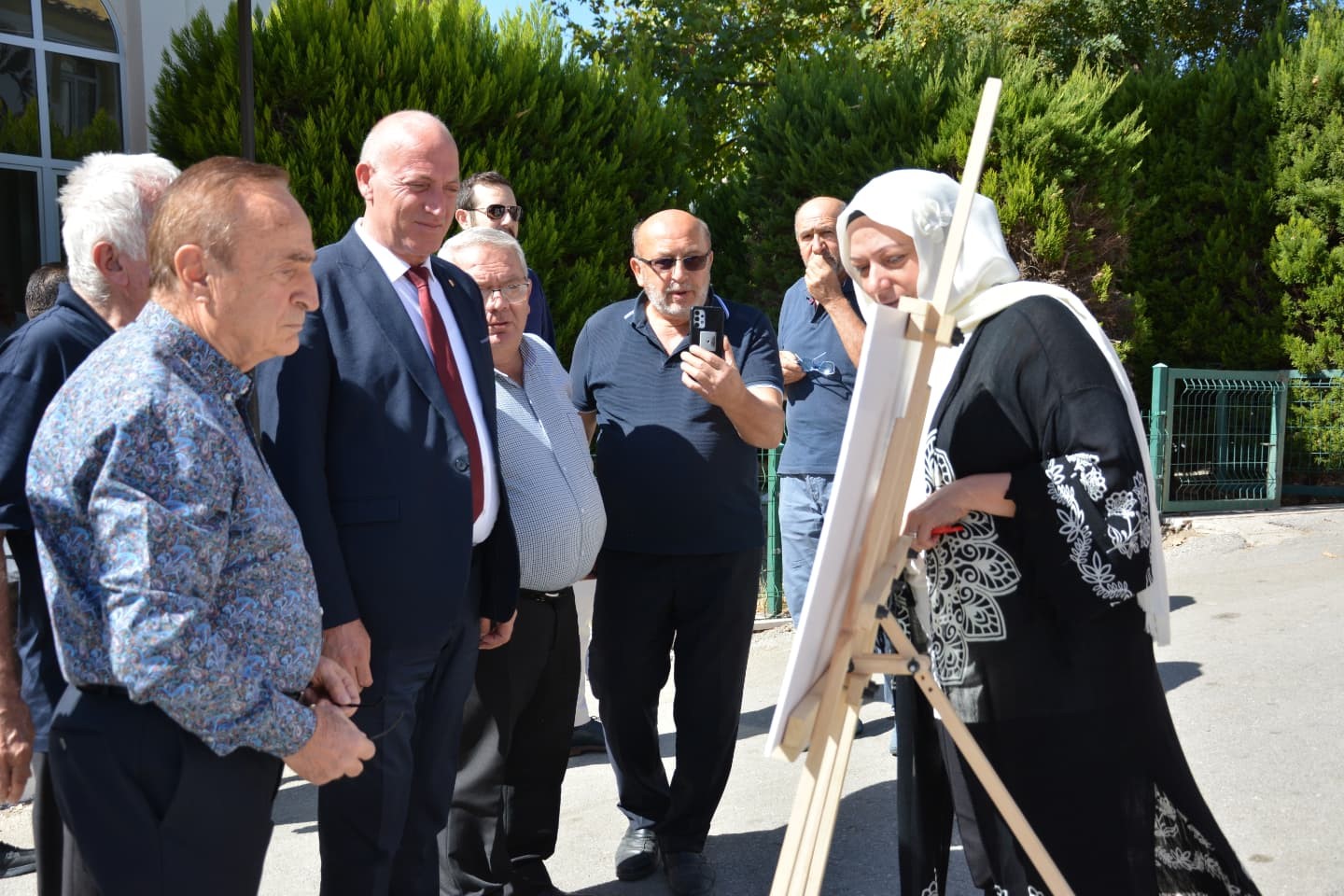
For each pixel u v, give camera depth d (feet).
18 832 13.29
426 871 9.46
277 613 6.40
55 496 5.90
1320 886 11.20
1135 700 7.91
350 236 9.27
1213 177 35.01
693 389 11.05
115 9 29.66
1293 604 22.00
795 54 49.90
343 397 8.68
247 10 16.99
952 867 12.18
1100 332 7.98
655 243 11.54
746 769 15.24
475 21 26.37
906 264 8.12
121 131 30.14
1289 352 33.86
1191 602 22.57
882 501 6.93
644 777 12.03
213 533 5.98
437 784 9.44
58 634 6.06
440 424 8.90
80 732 6.11
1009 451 7.95
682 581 11.58
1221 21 54.49
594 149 26.68
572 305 25.34
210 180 6.34
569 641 11.19
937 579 8.36
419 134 9.07
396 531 8.65
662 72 48.80
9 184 28.22
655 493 11.50
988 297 8.14
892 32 51.39
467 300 9.77
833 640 7.09
